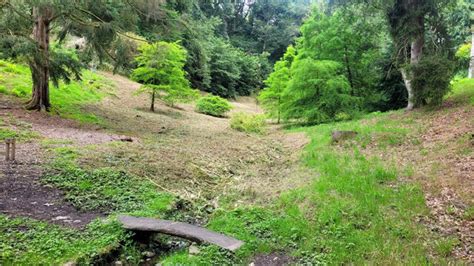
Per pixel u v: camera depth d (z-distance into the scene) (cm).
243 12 5962
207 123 1850
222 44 3675
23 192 587
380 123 1246
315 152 1007
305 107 1728
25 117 1154
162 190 700
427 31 1434
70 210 548
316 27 1866
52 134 1013
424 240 471
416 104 1374
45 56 1206
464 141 838
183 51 1956
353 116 1627
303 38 1939
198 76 3288
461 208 551
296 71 1684
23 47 1063
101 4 1295
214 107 2306
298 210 591
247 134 1603
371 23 1606
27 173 666
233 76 3647
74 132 1090
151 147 1035
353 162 839
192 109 2330
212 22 3559
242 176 883
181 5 1786
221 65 3553
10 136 913
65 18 1309
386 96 1875
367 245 462
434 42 1351
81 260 393
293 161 997
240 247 457
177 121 1741
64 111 1371
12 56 1084
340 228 514
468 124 977
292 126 1805
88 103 1656
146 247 479
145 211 568
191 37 1839
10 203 539
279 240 500
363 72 1859
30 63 1170
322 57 1852
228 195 721
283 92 1792
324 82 1631
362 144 992
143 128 1398
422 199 588
